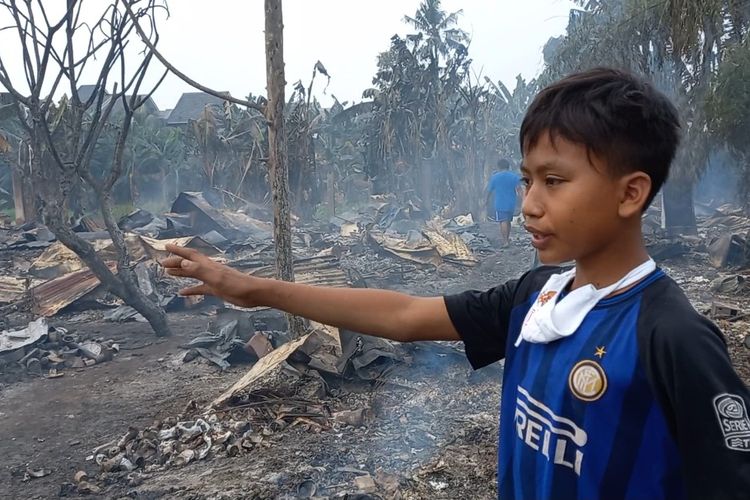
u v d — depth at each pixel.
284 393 5.12
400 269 12.27
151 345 7.66
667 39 10.38
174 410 5.38
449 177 23.44
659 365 0.94
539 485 1.04
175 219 16.17
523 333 1.12
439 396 5.04
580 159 0.98
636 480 0.95
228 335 6.95
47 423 5.30
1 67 6.88
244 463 4.18
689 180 11.76
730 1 9.45
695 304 7.54
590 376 0.98
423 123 26.44
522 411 1.09
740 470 0.86
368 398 5.11
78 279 10.01
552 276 1.18
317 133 28.77
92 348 7.14
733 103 9.10
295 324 5.84
